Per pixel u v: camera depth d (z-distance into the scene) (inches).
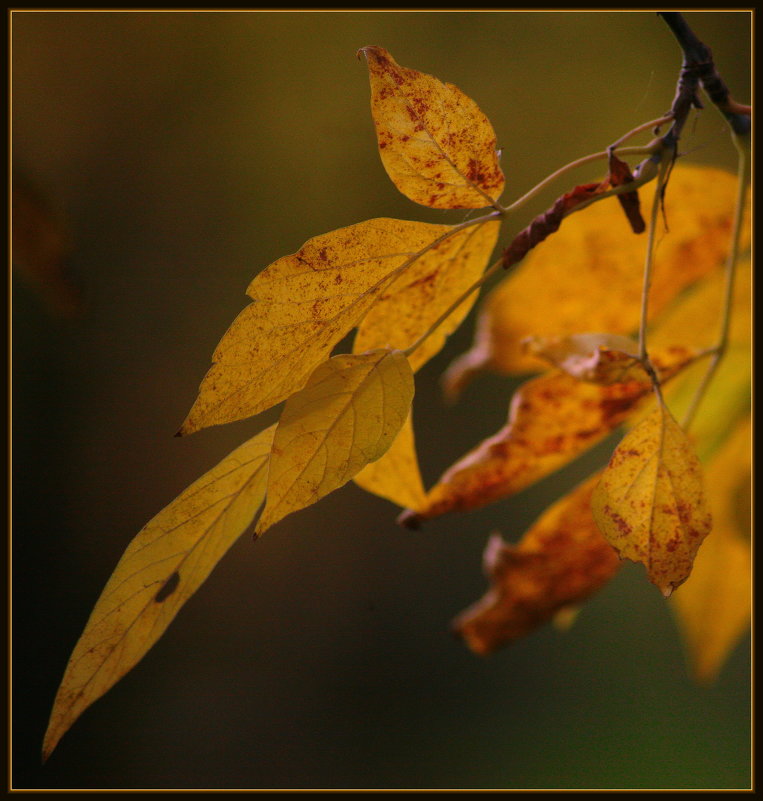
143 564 44.5
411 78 44.3
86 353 155.6
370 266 44.3
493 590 49.0
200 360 154.7
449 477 46.9
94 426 156.3
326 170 150.3
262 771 143.2
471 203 44.6
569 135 135.9
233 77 149.6
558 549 48.6
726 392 49.0
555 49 136.9
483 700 155.3
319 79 147.9
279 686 157.5
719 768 125.4
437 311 45.4
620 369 45.3
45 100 142.9
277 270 44.1
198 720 151.6
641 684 148.4
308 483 44.0
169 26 145.0
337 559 170.1
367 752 146.0
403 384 44.3
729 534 49.9
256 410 44.2
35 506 155.9
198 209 152.9
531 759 137.6
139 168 150.8
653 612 154.6
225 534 44.9
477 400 165.9
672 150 44.9
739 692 140.3
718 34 115.3
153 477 156.0
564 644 160.1
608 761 133.2
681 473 44.6
